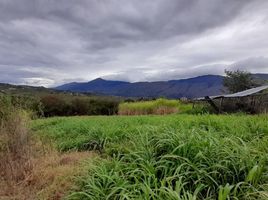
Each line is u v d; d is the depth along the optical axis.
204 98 18.64
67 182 5.18
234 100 18.67
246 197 3.93
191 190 4.33
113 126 9.34
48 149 7.19
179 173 4.57
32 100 9.32
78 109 24.92
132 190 4.18
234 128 7.82
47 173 5.61
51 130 10.40
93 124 10.44
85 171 5.20
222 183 4.45
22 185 5.27
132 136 7.14
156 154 5.36
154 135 6.00
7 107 7.07
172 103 23.89
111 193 4.08
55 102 23.89
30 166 5.94
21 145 6.68
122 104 25.69
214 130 7.65
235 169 4.49
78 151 7.75
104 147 7.24
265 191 3.89
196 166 4.59
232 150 4.98
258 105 16.75
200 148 4.90
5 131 6.79
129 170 4.87
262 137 6.96
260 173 4.34
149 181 4.16
